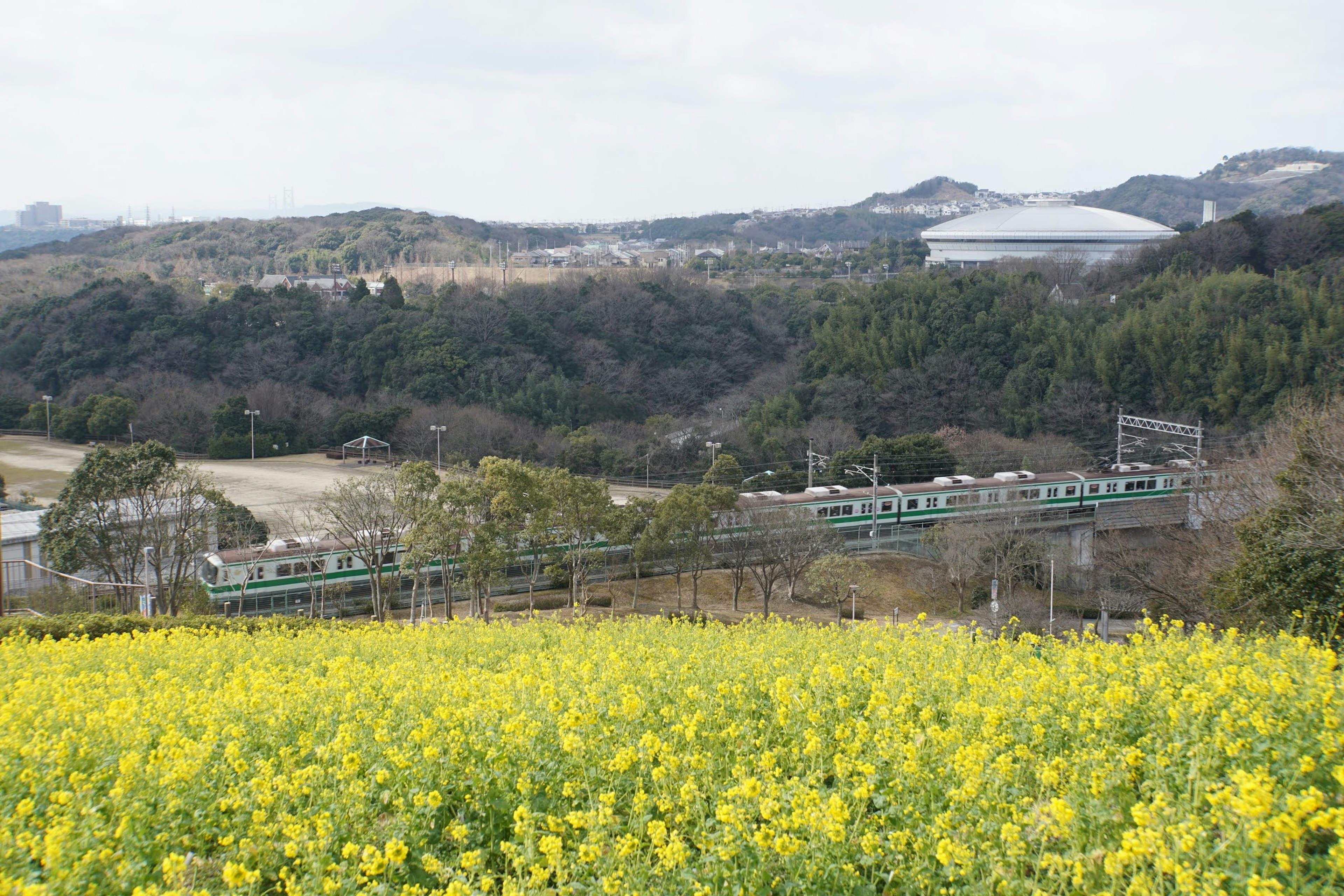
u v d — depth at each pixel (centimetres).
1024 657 1250
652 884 663
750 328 9712
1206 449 6022
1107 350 7288
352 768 821
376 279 13400
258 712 1074
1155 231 13300
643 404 8225
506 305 8906
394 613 3925
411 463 3491
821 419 7100
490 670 1488
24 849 730
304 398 7438
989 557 4291
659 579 4566
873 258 15225
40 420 7131
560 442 6569
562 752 880
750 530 4184
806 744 902
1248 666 1034
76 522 3431
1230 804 625
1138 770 820
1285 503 2225
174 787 832
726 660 1298
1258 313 7325
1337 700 880
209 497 3831
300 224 17400
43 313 8144
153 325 8006
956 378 7606
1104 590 3928
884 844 681
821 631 1694
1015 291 8619
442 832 803
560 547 4019
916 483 5647
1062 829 666
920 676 1120
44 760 917
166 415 6906
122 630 2381
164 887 733
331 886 658
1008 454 6169
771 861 680
